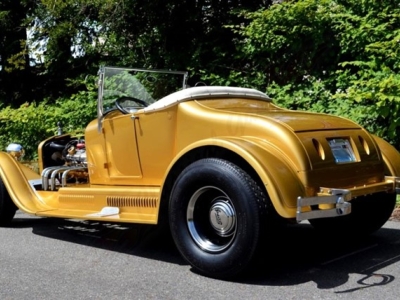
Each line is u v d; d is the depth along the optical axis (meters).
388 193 4.66
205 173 3.86
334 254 4.55
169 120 4.59
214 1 10.27
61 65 12.09
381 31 7.62
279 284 3.79
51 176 5.75
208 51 10.06
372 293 3.58
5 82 13.28
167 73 5.63
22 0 12.13
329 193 3.80
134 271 4.23
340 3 8.41
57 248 5.03
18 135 10.84
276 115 4.30
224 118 4.27
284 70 8.86
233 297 3.56
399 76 6.93
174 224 4.07
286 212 3.58
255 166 3.67
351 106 7.54
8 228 5.97
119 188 4.86
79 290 3.81
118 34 10.89
